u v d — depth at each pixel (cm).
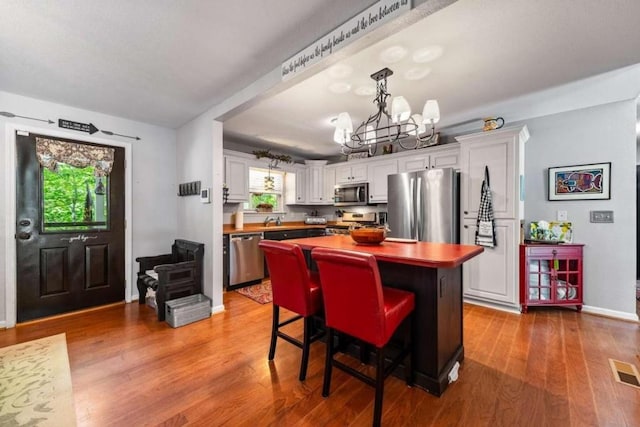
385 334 147
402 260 159
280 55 205
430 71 231
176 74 232
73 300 307
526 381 183
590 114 305
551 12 162
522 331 258
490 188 314
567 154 318
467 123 366
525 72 233
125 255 343
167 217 379
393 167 454
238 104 266
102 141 325
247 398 169
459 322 207
